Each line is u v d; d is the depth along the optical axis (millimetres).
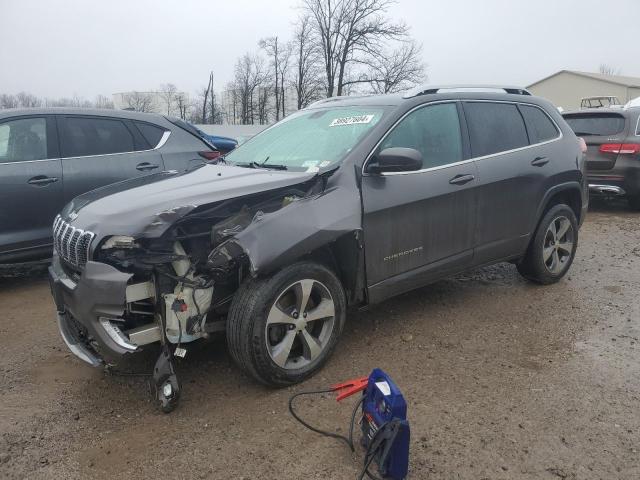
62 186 5453
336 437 2828
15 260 5340
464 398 3199
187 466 2645
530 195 4648
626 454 2664
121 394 3346
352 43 44469
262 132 4812
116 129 5922
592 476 2520
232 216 3225
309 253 3367
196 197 3117
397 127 3848
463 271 4328
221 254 2994
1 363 3795
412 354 3787
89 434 2928
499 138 4500
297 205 3244
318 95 45688
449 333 4137
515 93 4898
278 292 3145
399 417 2438
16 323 4551
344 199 3432
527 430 2871
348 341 3996
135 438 2883
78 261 3109
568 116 9281
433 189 3896
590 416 2988
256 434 2883
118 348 2934
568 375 3451
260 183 3326
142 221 2941
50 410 3170
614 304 4711
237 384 3416
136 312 3072
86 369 3688
